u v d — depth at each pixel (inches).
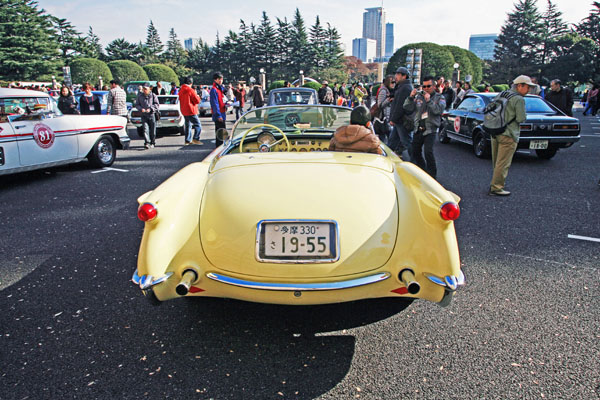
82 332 98.6
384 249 83.4
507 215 183.5
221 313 106.5
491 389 78.1
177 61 3464.6
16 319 104.2
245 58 3026.6
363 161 103.0
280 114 156.5
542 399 75.3
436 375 82.4
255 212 83.3
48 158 252.5
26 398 77.2
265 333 97.9
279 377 82.8
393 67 1424.7
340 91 856.9
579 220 176.1
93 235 164.6
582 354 87.9
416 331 97.5
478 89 1305.4
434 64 1370.6
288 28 2989.7
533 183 243.8
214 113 366.3
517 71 2421.3
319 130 158.1
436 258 83.1
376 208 86.0
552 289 116.3
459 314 104.3
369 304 109.7
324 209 83.3
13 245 154.3
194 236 85.4
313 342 94.2
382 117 304.2
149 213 82.4
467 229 165.6
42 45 2026.3
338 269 80.8
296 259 80.8
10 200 217.0
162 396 77.8
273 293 80.5
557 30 2632.9
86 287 121.2
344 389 79.0
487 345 91.6
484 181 249.8
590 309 105.7
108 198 219.5
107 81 1563.7
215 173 99.4
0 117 229.9
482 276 124.6
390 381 81.0
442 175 266.8
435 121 225.3
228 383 81.2
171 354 90.3
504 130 204.2
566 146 299.7
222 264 82.9
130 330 99.4
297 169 96.1
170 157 346.0
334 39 3068.4
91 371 84.8
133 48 3211.1
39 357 89.3
